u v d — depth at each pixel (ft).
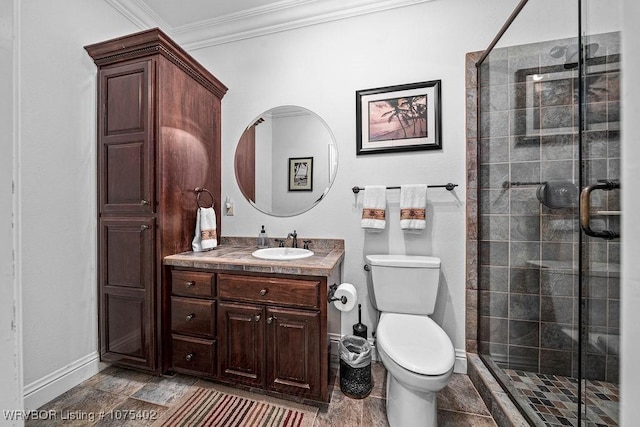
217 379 5.27
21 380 1.22
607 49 3.23
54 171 5.11
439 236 6.06
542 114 5.00
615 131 2.89
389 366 4.05
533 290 5.26
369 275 6.11
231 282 5.18
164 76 5.56
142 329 5.53
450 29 6.01
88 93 5.69
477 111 5.85
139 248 5.55
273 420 4.52
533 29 4.94
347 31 6.59
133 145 5.57
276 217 7.02
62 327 5.22
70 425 4.43
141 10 6.80
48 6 5.01
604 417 3.29
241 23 7.18
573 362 4.87
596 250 3.55
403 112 6.22
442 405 4.88
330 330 5.60
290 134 6.97
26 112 4.72
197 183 6.52
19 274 1.23
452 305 5.99
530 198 5.24
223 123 7.43
